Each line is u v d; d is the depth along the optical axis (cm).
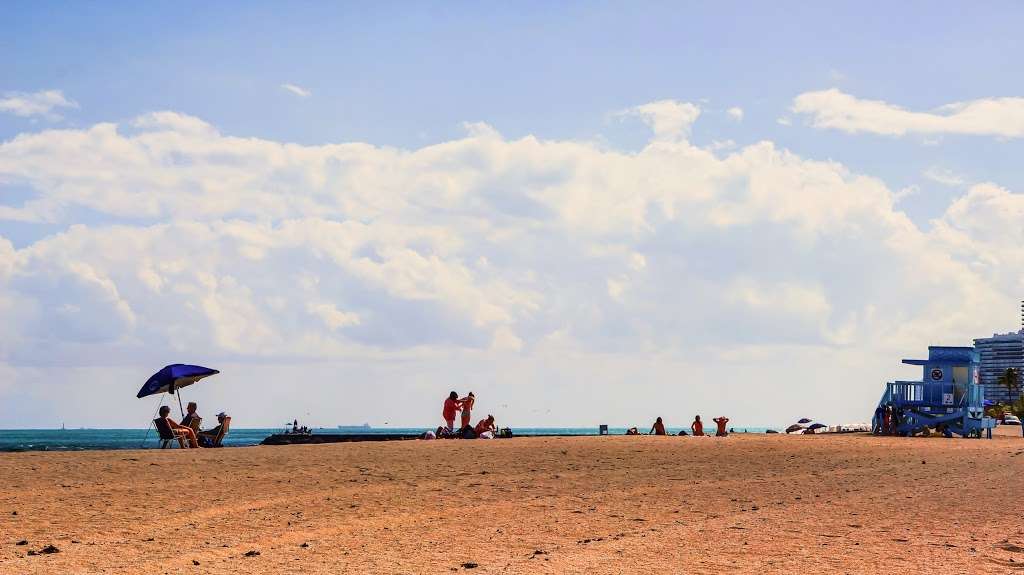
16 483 1725
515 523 1372
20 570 1002
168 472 1923
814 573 985
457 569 1023
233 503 1532
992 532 1265
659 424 4341
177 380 3056
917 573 977
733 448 2688
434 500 1602
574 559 1080
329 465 2094
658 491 1752
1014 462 2355
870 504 1574
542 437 3391
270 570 1015
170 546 1159
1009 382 19388
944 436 4034
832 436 3856
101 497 1571
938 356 4169
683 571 1003
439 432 3481
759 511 1495
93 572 995
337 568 1029
